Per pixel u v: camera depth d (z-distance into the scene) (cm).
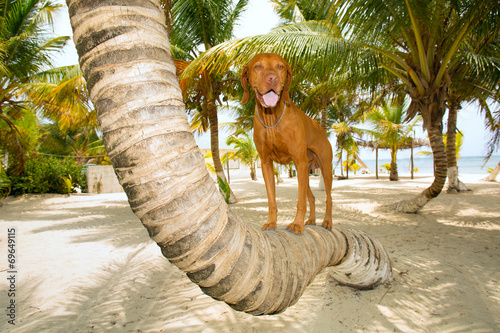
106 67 97
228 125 1877
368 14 463
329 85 824
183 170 102
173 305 307
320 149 273
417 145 2292
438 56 614
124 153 99
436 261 409
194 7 820
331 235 227
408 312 275
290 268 143
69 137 2606
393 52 685
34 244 568
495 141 804
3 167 1229
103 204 1177
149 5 104
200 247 107
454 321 257
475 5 459
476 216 714
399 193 1286
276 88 187
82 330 265
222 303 307
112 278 387
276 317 275
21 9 1055
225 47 539
